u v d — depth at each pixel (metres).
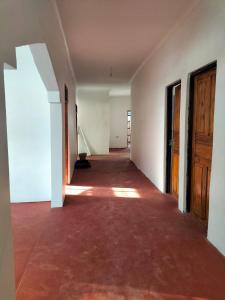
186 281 2.12
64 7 3.15
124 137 13.23
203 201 3.24
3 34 1.23
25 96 4.13
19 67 4.06
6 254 1.33
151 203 4.15
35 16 1.91
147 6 3.13
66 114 5.23
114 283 2.09
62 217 3.56
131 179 5.98
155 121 5.25
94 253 2.56
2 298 1.27
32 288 2.03
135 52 5.26
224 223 2.46
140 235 2.97
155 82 5.21
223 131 2.44
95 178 6.11
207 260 2.42
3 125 1.26
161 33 4.11
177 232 3.04
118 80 8.64
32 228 3.19
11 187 4.28
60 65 3.80
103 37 4.31
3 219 1.27
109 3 3.05
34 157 4.28
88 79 8.42
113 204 4.11
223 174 2.46
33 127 4.21
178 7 3.16
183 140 3.58
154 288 2.03
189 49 3.29
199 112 3.25
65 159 4.94
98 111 10.61
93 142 10.69
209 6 2.70
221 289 2.02
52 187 3.97
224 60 2.41
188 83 3.41
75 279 2.14
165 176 4.71
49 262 2.40
